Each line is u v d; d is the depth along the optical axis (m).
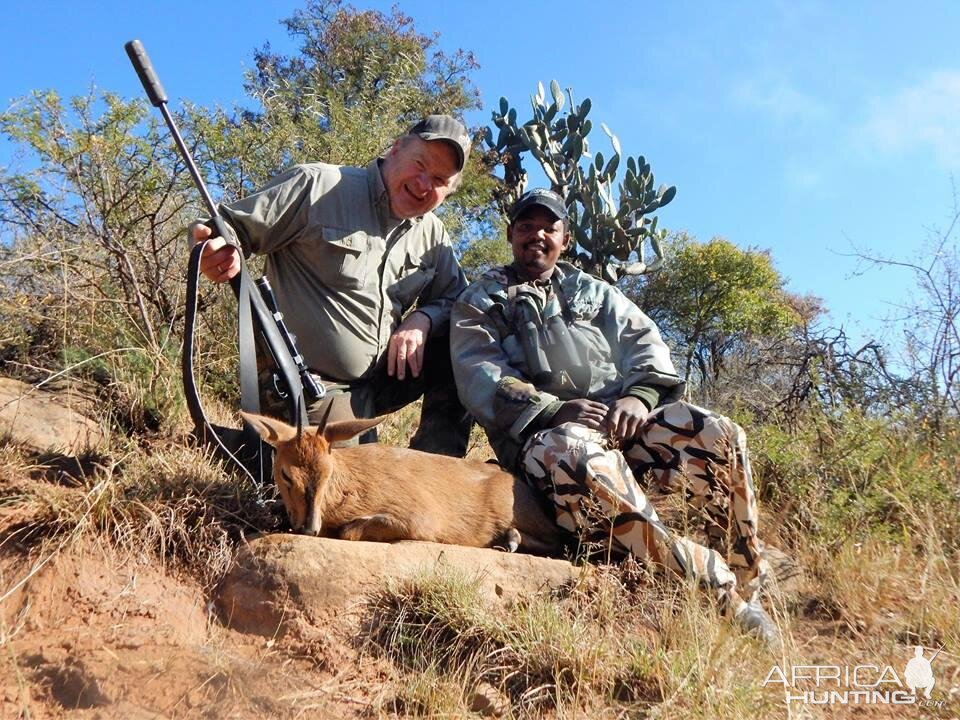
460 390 2.04
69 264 2.53
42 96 2.58
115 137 2.66
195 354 2.57
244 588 1.54
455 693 1.39
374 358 2.15
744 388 3.27
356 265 2.10
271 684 1.37
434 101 5.09
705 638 1.51
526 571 1.68
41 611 1.46
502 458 2.07
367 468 1.82
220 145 2.96
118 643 1.40
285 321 2.13
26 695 1.30
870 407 2.76
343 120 3.88
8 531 1.58
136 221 2.67
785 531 2.18
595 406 1.89
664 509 2.06
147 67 1.84
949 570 1.87
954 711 1.43
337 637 1.49
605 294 2.13
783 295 7.07
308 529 1.66
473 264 4.40
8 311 2.39
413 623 1.52
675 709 1.38
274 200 2.05
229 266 1.86
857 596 1.82
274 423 1.78
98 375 2.38
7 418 2.07
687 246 7.07
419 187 2.12
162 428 2.27
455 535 1.84
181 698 1.32
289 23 6.12
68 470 1.90
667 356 2.05
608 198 3.98
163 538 1.60
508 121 4.56
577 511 1.78
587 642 1.50
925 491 2.26
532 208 2.11
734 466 1.83
